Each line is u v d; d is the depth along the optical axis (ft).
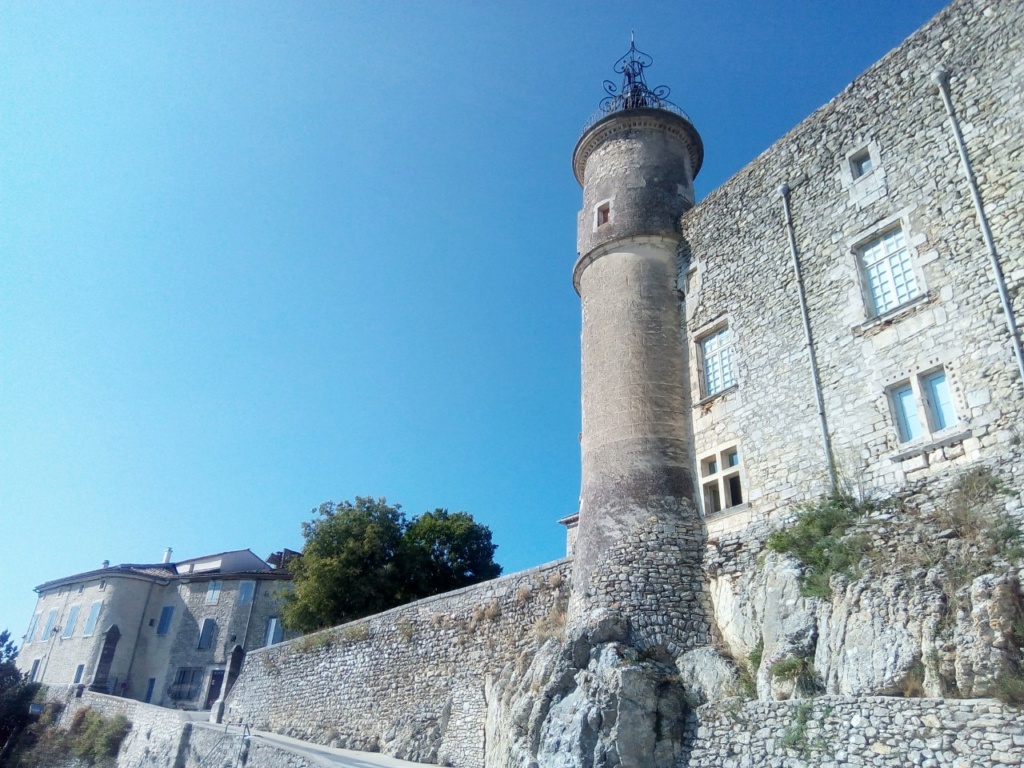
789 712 37.24
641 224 62.85
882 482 41.14
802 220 51.93
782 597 41.65
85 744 114.52
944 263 41.60
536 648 57.41
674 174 66.59
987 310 38.73
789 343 49.67
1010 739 28.63
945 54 45.32
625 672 43.57
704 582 49.14
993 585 31.58
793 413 47.73
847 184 49.29
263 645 139.33
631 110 68.74
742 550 47.37
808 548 42.34
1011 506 34.14
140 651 147.84
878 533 39.09
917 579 35.27
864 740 33.42
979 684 30.48
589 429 57.93
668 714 42.80
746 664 43.32
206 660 139.54
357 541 107.14
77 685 135.03
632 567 49.78
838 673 36.22
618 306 60.23
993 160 40.81
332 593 102.32
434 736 65.82
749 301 53.88
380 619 81.76
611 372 57.82
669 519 51.19
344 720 79.25
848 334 45.91
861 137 49.39
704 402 54.54
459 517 122.62
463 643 68.59
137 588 152.35
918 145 45.29
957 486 36.99
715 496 52.54
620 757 40.86
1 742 128.88
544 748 44.50
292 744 73.77
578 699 44.65
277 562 166.71
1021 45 41.14
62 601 161.48
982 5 43.88
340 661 84.58
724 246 57.77
